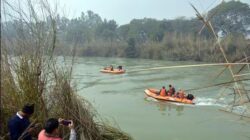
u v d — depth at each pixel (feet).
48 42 23.06
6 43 21.48
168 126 62.13
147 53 256.52
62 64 24.09
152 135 56.75
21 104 21.68
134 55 268.00
